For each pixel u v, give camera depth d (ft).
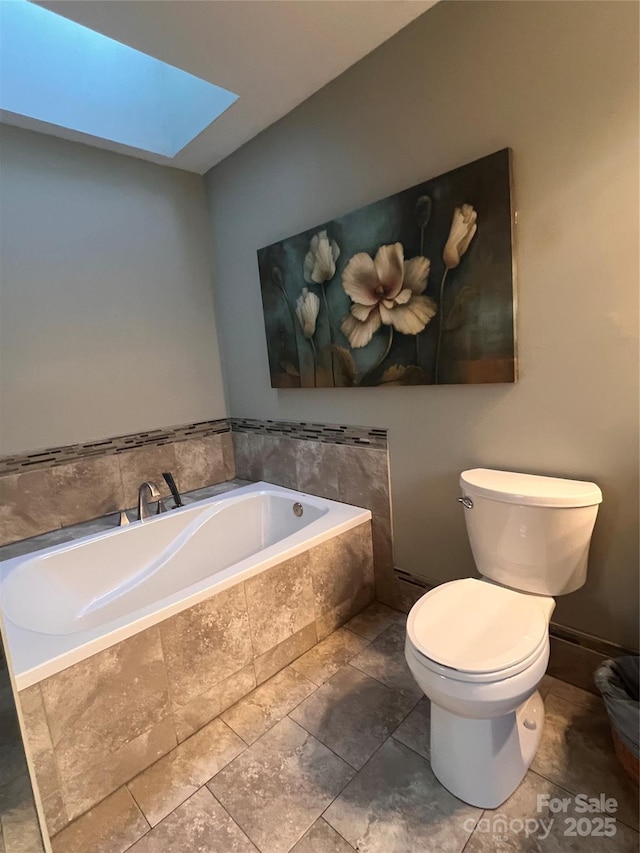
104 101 7.26
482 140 5.10
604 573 5.02
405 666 5.99
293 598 6.13
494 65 4.88
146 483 7.61
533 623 4.26
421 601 4.71
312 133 6.80
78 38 6.90
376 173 6.13
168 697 4.89
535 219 4.85
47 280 7.31
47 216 7.25
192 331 9.14
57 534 7.49
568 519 4.59
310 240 7.01
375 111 5.97
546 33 4.50
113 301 8.05
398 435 6.68
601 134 4.34
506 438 5.52
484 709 3.74
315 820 4.10
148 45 5.31
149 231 8.42
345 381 7.00
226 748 4.91
